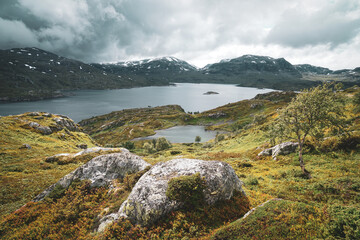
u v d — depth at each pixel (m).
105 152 41.56
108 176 17.94
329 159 26.59
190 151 79.19
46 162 38.28
